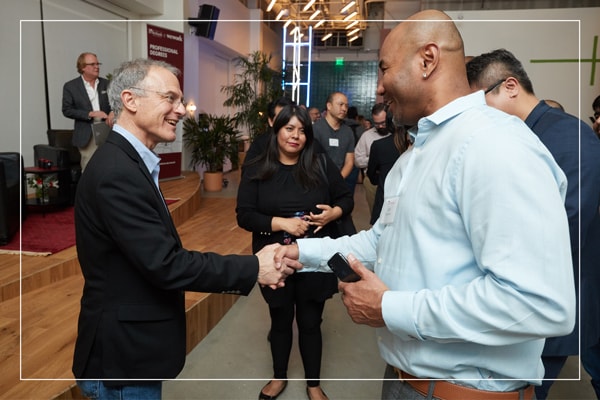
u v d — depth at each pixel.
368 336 2.65
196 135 7.04
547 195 0.67
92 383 1.07
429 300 0.74
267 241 1.83
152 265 0.99
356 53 13.48
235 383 2.11
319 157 1.93
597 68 5.48
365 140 3.68
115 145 1.04
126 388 1.08
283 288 1.84
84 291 1.10
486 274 0.70
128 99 1.06
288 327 1.96
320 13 11.40
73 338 2.01
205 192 7.00
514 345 0.80
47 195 3.90
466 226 0.73
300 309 1.91
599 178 1.14
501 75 1.29
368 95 13.47
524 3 8.27
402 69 0.84
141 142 1.10
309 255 1.20
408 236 0.83
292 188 1.82
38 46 4.75
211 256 1.10
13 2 4.39
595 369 1.80
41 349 1.90
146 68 1.08
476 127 0.74
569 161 1.14
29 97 4.67
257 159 1.88
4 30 4.31
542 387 1.30
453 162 0.75
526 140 0.71
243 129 10.17
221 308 2.84
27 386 1.62
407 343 0.86
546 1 8.18
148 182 1.04
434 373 0.83
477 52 5.71
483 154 0.70
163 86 1.07
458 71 0.82
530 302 0.64
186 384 2.09
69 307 2.36
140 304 1.05
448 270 0.77
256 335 2.62
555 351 1.21
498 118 0.76
